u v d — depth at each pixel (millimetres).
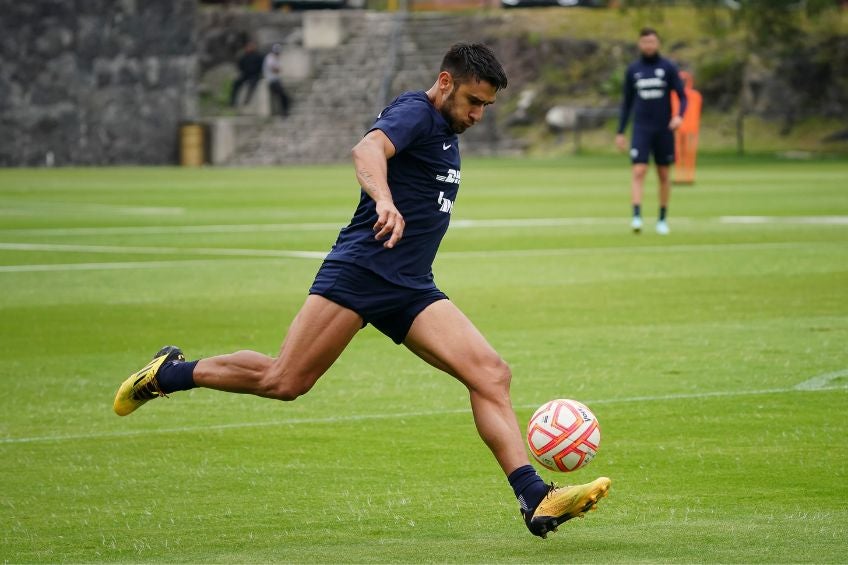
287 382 20578
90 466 24344
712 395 29641
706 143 178875
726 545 18891
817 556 18281
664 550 18719
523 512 19062
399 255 20453
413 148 20391
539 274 52438
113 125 178375
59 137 174875
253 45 189125
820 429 26297
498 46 197375
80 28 175500
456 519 20688
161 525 20531
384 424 27531
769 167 144375
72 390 31234
